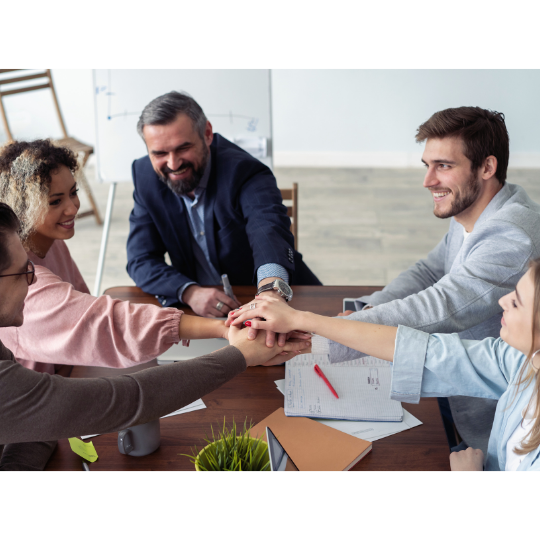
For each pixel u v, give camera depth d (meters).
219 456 0.83
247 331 1.12
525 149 4.27
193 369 0.88
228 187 1.56
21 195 1.06
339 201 3.85
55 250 1.29
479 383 0.97
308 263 3.11
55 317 1.08
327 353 1.17
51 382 0.75
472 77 4.07
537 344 0.81
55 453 0.98
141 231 1.63
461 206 1.19
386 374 1.16
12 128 4.34
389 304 1.09
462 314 1.08
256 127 2.52
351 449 0.94
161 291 1.47
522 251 1.09
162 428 1.02
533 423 0.85
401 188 4.05
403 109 4.23
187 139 1.40
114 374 1.19
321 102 4.23
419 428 1.02
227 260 1.66
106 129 2.48
